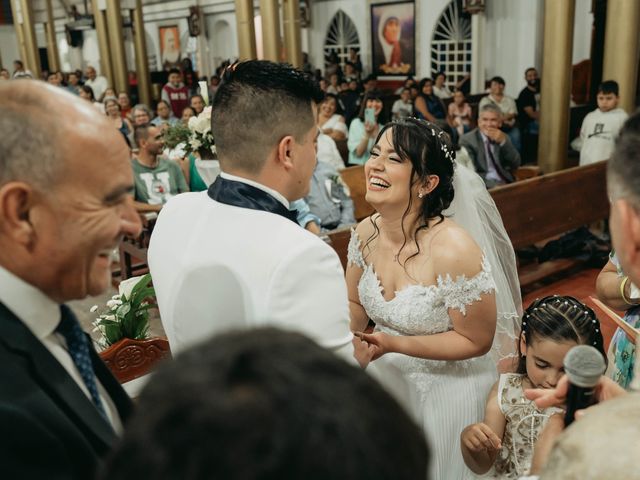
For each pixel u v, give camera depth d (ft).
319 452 1.26
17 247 2.73
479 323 6.36
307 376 1.36
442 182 6.35
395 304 6.55
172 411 1.31
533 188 17.30
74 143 2.66
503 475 6.18
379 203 6.33
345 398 1.34
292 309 3.84
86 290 2.99
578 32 41.93
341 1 53.52
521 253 20.03
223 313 4.06
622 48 22.38
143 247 17.33
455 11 45.83
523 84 44.11
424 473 1.44
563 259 19.56
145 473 1.29
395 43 50.70
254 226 4.08
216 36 63.00
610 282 6.42
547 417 5.92
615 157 2.61
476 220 8.15
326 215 15.75
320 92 4.36
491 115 19.54
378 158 6.30
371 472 1.29
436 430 6.73
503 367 7.81
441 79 42.86
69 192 2.69
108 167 2.78
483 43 45.09
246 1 33.83
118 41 54.44
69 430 2.59
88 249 2.83
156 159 18.62
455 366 6.82
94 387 3.17
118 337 8.41
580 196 18.85
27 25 66.23
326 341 3.93
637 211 2.53
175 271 4.36
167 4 65.62
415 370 6.77
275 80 4.16
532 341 5.89
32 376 2.66
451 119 33.19
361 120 25.99
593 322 5.82
